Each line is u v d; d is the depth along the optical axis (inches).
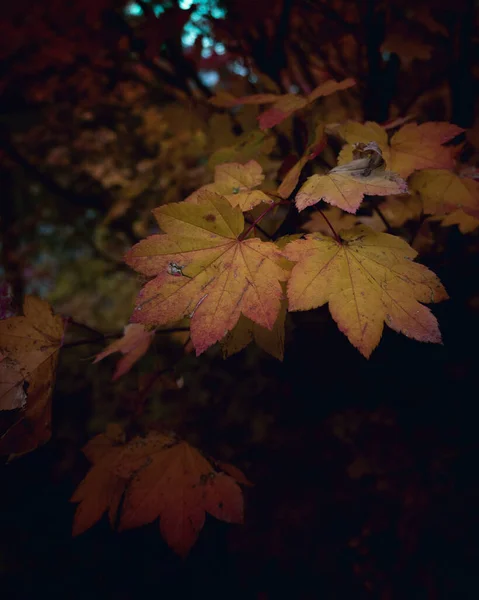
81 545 30.2
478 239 18.8
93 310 52.3
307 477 24.5
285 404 24.4
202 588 27.1
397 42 16.8
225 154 15.9
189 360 27.0
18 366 12.3
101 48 21.8
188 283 10.4
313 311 21.8
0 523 31.3
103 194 37.4
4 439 11.8
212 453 24.7
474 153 16.4
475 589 21.3
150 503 13.2
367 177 10.8
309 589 24.8
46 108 30.4
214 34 20.5
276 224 16.7
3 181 40.4
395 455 20.1
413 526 21.1
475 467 20.7
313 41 20.0
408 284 10.4
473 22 18.5
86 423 34.9
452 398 20.6
